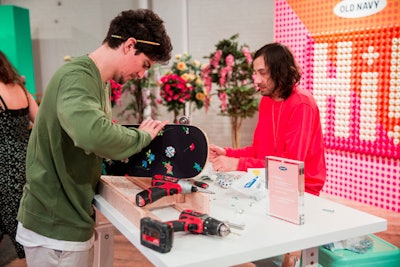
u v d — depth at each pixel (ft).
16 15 15.80
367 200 12.83
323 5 13.29
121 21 4.58
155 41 4.64
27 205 4.91
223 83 13.91
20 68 16.06
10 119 8.78
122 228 4.21
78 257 4.93
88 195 4.95
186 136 4.86
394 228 11.03
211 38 16.80
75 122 4.04
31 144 4.91
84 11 17.62
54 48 18.04
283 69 6.16
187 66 13.87
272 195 4.51
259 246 3.71
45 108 4.54
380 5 11.75
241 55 13.87
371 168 12.60
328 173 13.94
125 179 5.72
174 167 5.00
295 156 5.99
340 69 12.98
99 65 4.65
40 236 4.87
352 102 12.75
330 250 5.34
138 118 14.65
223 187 5.74
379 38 11.85
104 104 4.81
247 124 17.01
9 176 8.89
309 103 6.17
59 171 4.66
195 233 4.01
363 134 12.57
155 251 3.59
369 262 5.18
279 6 14.79
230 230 3.89
